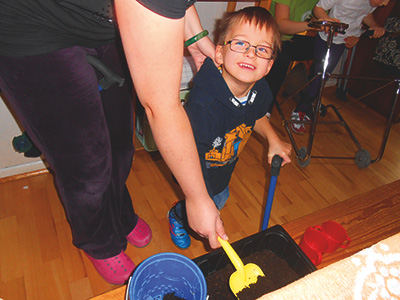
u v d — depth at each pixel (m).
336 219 0.89
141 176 1.77
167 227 1.53
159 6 0.39
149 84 0.46
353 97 2.87
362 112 2.70
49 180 1.68
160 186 1.72
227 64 0.94
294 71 2.06
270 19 0.93
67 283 1.27
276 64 1.93
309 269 0.73
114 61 0.87
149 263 0.60
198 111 0.92
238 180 1.84
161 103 0.48
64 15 0.63
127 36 0.42
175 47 0.43
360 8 1.98
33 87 0.70
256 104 1.03
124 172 1.10
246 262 0.78
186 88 1.60
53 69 0.68
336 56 2.21
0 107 1.41
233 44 0.92
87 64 0.74
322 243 0.84
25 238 1.41
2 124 1.47
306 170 2.01
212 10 1.94
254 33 0.90
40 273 1.29
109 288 1.26
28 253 1.35
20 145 1.52
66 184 0.91
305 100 2.29
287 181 1.90
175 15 0.40
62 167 0.86
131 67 0.46
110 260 1.22
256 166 1.96
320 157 2.04
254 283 0.72
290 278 0.75
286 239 0.77
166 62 0.44
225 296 0.73
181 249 1.44
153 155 1.90
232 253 0.65
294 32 1.80
